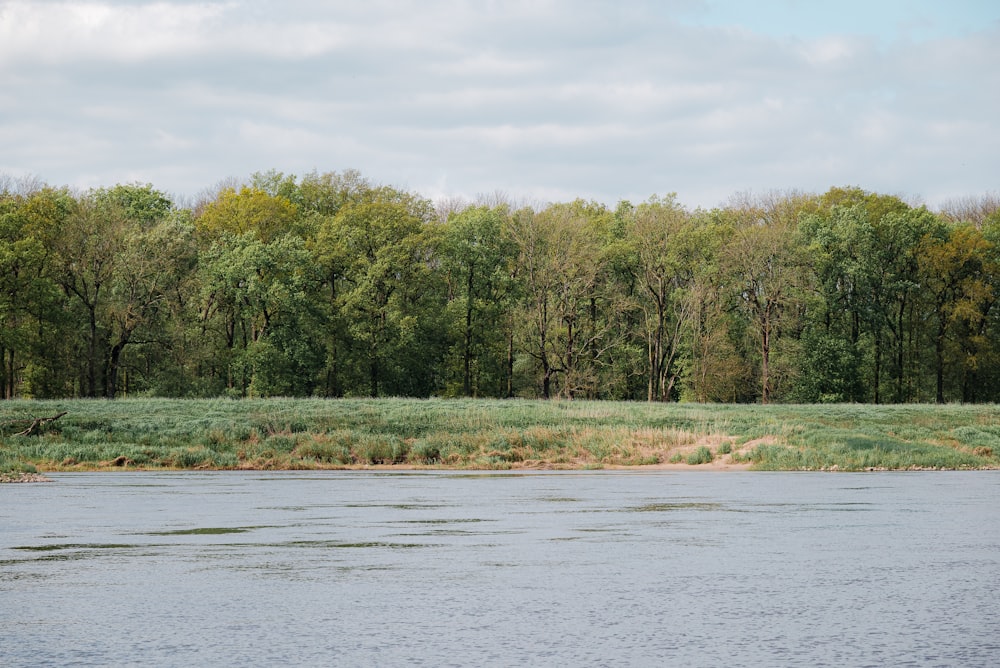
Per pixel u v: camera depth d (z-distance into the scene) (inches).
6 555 644.1
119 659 375.9
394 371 3334.2
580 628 429.1
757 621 443.8
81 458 1807.3
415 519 874.1
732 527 807.7
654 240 3346.5
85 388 3075.8
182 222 3243.1
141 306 2923.2
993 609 471.2
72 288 2974.9
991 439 2070.6
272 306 3157.0
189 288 3038.9
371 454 1925.4
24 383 3034.0
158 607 474.3
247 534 757.9
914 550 668.7
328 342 3280.0
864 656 381.1
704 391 3230.8
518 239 3319.4
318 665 366.6
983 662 372.2
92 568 589.3
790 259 3184.1
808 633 420.2
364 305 3225.9
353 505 1020.5
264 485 1347.2
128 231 2987.2
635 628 428.8
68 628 429.4
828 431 2055.9
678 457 1889.8
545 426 2095.2
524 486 1327.5
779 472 1717.5
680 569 586.6
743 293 3363.7
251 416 2142.0
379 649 391.2
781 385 3309.5
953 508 978.7
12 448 1836.9
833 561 618.5
